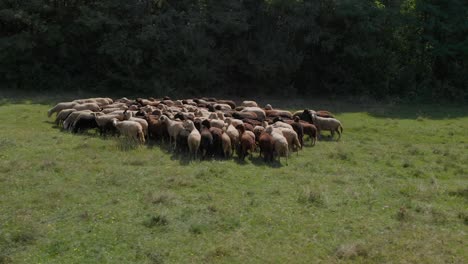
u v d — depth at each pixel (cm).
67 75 3203
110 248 773
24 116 2008
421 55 3494
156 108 1933
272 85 3422
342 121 2286
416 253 787
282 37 3344
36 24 2945
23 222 851
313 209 981
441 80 3481
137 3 3092
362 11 3156
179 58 3109
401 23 3281
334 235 852
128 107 1972
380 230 884
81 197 1002
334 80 3503
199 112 1803
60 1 3188
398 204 1034
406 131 2056
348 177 1249
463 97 3294
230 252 770
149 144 1591
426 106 3039
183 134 1442
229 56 3275
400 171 1370
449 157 1565
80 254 750
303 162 1412
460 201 1079
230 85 3391
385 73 3341
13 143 1445
